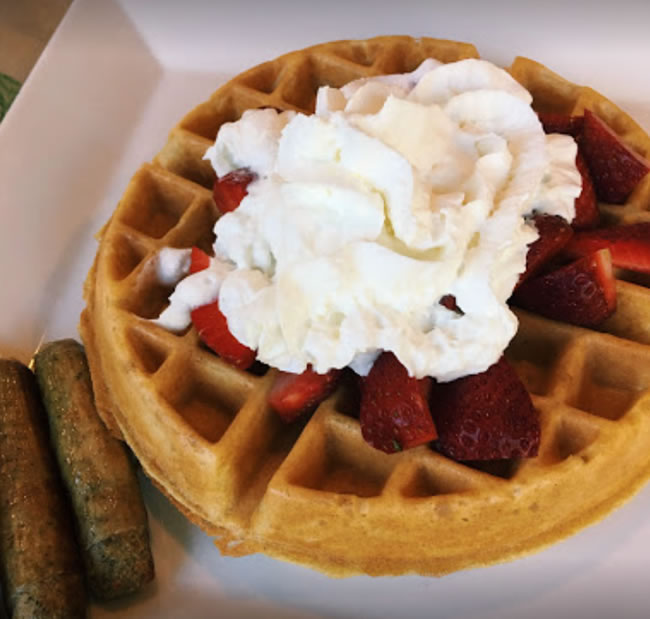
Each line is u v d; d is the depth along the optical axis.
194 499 0.37
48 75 0.48
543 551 0.37
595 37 0.50
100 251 0.43
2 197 0.46
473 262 0.34
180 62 0.51
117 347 0.37
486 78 0.38
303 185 0.35
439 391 0.35
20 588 0.36
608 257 0.36
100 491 0.37
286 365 0.35
